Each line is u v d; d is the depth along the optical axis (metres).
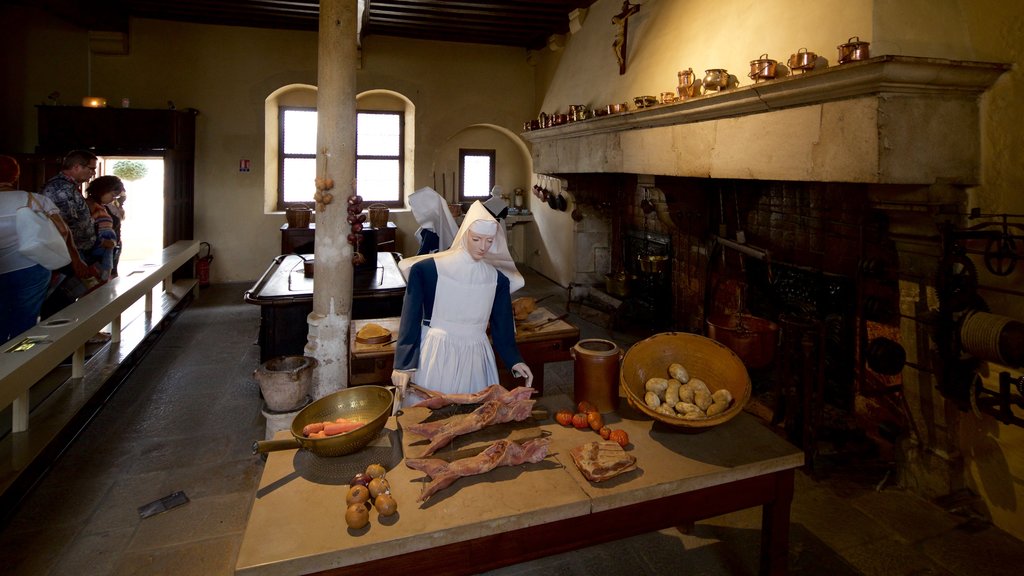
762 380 4.16
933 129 2.41
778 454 1.81
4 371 2.57
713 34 3.54
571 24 6.28
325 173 3.15
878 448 3.19
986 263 2.32
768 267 3.80
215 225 7.73
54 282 4.28
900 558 2.41
